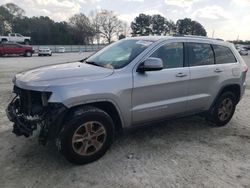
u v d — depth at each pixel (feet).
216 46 17.72
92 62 15.43
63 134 11.94
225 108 18.47
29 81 12.28
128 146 14.99
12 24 286.87
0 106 22.02
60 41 288.51
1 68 54.44
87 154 12.78
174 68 15.23
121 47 15.89
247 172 12.76
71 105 11.89
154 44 14.75
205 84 16.67
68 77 12.44
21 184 11.32
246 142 16.14
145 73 13.98
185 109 16.07
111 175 12.12
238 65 18.74
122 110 13.43
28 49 109.09
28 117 12.05
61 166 12.71
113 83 12.94
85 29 304.91
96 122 12.67
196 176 12.26
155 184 11.57
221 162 13.61
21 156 13.55
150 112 14.47
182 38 15.99
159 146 15.14
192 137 16.61
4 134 16.17
